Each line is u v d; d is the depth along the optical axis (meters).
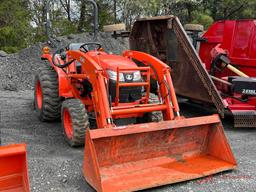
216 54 7.27
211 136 4.94
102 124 4.71
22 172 3.52
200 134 4.92
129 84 5.11
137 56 5.79
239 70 7.43
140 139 4.51
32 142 5.79
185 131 4.77
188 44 6.41
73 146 5.47
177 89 7.33
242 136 6.29
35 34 17.84
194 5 19.80
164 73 5.22
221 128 4.81
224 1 20.05
